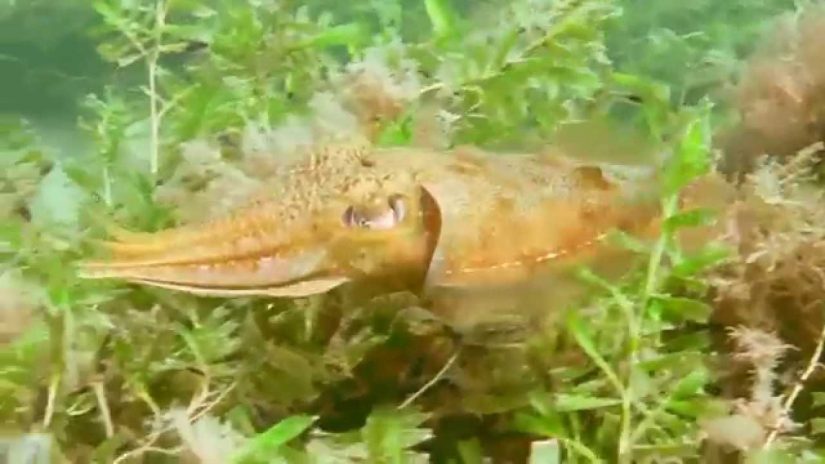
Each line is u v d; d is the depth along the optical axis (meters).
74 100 1.12
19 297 0.65
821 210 0.74
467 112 0.84
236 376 0.64
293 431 0.59
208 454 0.58
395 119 0.79
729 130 0.86
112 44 0.86
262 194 0.61
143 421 0.63
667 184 0.64
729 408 0.66
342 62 0.89
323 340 0.66
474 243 0.61
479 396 0.65
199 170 0.73
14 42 1.16
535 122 0.86
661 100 0.84
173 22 0.90
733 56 1.01
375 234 0.60
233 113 0.80
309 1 1.08
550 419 0.62
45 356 0.63
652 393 0.63
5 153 0.84
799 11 0.88
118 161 0.77
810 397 0.71
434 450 0.66
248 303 0.66
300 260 0.60
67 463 0.61
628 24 1.16
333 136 0.71
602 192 0.65
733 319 0.72
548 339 0.65
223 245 0.60
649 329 0.64
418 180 0.61
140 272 0.59
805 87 0.83
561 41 0.88
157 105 0.85
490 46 0.87
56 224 0.71
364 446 0.60
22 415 0.63
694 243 0.70
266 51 0.87
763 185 0.74
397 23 0.98
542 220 0.63
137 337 0.65
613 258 0.65
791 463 0.62
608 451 0.63
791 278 0.71
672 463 0.63
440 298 0.62
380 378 0.67
